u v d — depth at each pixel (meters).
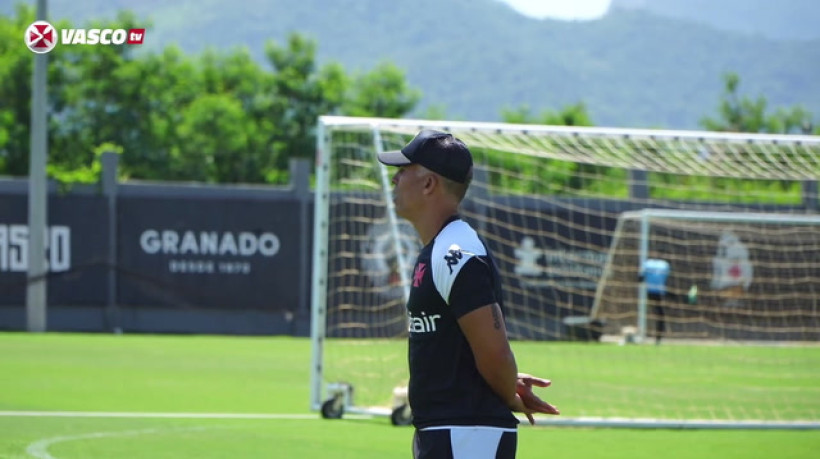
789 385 57.78
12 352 64.38
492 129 41.88
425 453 14.98
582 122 195.38
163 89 171.00
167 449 32.94
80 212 85.94
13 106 158.38
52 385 48.53
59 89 159.75
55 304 84.94
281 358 65.38
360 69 198.88
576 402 48.81
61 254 85.62
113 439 34.38
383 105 189.62
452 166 15.22
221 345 75.38
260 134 173.25
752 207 89.12
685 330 89.94
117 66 162.25
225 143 167.50
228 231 88.19
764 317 89.56
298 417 40.72
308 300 89.38
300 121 179.62
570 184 92.25
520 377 16.19
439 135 15.41
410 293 15.19
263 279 88.62
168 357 64.69
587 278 89.56
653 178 90.31
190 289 87.50
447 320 14.87
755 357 74.62
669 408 47.59
